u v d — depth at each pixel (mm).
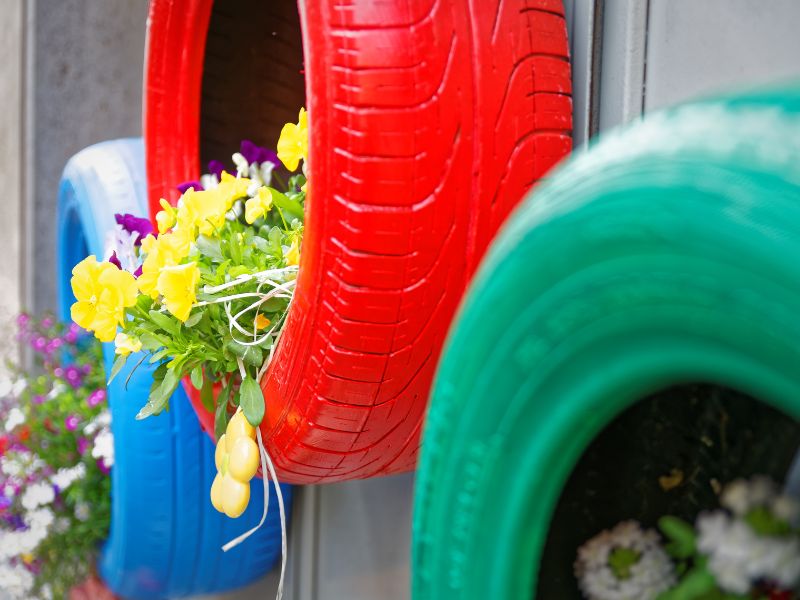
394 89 1127
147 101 1928
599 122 1384
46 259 3814
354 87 1122
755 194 535
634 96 1334
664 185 578
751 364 554
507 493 726
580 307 641
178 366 1366
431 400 785
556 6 1325
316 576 2180
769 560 696
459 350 742
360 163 1127
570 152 1302
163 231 1525
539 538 736
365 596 2035
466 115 1178
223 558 2127
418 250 1163
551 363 673
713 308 557
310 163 1165
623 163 620
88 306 1339
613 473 814
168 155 1948
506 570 740
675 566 787
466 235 1200
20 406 2984
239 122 2115
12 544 2492
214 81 2045
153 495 2010
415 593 823
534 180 1247
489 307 707
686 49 1280
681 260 566
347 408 1238
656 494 821
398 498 1927
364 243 1141
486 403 722
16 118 3801
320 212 1158
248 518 2096
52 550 2613
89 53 3592
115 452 2047
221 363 1396
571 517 809
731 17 1227
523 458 710
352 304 1163
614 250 607
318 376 1218
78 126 3627
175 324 1355
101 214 2199
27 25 3592
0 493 2758
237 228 1463
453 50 1170
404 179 1140
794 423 760
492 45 1205
